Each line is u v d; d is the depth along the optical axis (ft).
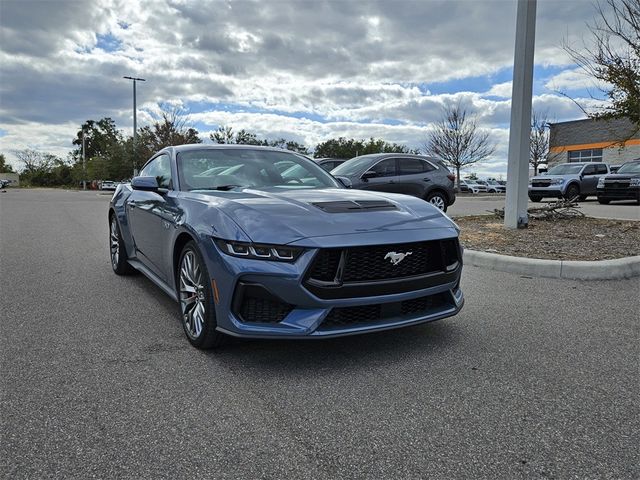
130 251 17.33
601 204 57.82
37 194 127.03
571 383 9.21
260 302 9.64
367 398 8.58
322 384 9.13
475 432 7.48
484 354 10.64
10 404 8.26
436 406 8.30
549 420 7.86
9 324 12.60
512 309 13.98
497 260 19.30
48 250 25.16
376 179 35.65
